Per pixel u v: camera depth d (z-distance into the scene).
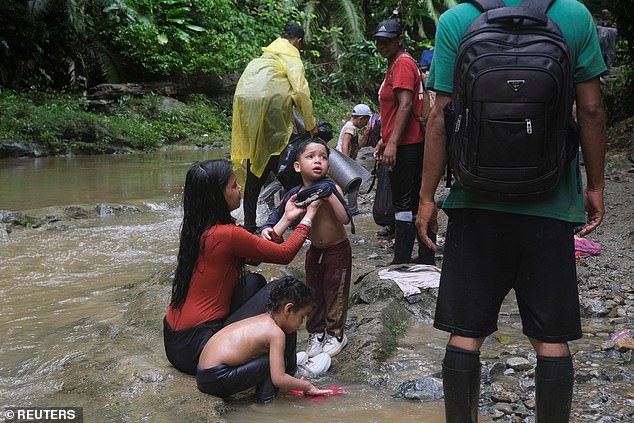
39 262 5.98
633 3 11.82
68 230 7.26
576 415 2.93
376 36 5.03
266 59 6.00
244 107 5.88
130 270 5.74
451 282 2.52
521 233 2.42
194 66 19.84
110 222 7.70
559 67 2.23
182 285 3.39
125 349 3.79
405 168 4.96
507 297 4.80
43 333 4.20
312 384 3.42
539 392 2.48
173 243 6.72
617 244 5.87
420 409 3.09
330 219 3.64
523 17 2.29
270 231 3.59
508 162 2.26
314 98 22.64
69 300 4.89
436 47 2.50
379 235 6.79
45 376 3.47
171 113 18.08
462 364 2.50
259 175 6.00
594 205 2.52
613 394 3.15
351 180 4.93
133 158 14.27
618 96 13.12
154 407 3.07
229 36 20.83
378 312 4.10
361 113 7.88
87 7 19.44
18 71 17.55
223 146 17.36
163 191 9.59
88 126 15.34
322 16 24.53
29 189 9.66
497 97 2.23
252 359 3.18
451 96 2.47
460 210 2.49
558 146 2.29
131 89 18.39
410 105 4.87
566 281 2.43
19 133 14.34
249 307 3.46
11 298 4.95
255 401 3.21
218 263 3.38
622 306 4.48
